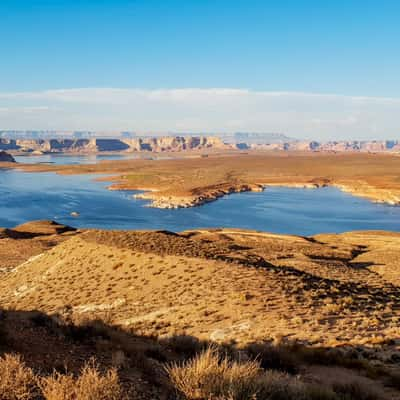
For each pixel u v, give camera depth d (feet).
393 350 52.80
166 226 448.65
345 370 45.29
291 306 79.05
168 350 46.91
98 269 127.54
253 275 105.09
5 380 23.30
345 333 62.08
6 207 532.32
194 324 73.56
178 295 95.91
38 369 28.14
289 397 29.76
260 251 211.41
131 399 25.44
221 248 153.38
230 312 77.77
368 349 53.47
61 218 476.13
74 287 118.62
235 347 55.11
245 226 454.81
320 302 83.66
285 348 52.11
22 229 328.08
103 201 616.80
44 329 43.27
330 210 569.23
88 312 95.04
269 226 456.86
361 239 280.10
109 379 24.66
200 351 46.24
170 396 27.61
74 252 146.72
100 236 160.35
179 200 626.64
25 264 164.86
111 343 41.27
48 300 113.19
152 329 72.23
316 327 65.21
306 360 48.32
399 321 70.95
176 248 137.28
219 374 28.81
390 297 101.60
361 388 36.42
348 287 108.68
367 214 537.65
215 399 26.96
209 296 90.33
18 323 44.70
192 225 457.27
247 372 28.86
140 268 120.57
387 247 242.17
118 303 98.99
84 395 23.17
